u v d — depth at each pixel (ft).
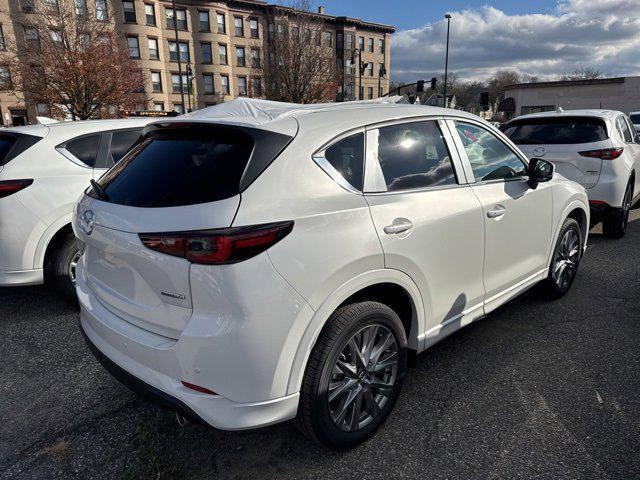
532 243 11.51
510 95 139.33
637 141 23.49
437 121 9.38
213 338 6.07
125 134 14.96
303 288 6.49
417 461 7.58
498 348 11.18
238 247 6.00
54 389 9.87
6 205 12.05
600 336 11.68
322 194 7.02
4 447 8.13
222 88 152.35
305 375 6.95
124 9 133.80
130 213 6.83
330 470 7.45
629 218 25.44
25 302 14.42
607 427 8.28
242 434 8.39
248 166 6.58
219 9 147.13
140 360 6.88
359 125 7.93
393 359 8.18
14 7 105.70
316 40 106.42
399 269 7.80
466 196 9.30
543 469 7.33
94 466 7.66
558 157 19.57
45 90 81.15
